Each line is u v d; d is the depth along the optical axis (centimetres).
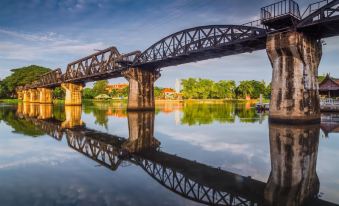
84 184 1170
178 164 1563
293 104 3319
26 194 1045
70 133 2833
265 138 2431
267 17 3362
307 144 2100
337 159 1625
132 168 1456
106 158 1695
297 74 3328
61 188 1116
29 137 2497
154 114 5641
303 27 3275
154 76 6756
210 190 1126
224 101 16700
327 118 4066
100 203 960
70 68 9512
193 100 17688
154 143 2262
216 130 3038
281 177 1299
